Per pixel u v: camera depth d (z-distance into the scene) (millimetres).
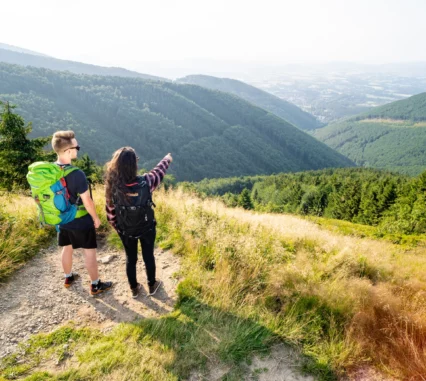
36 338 2719
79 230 3023
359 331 2924
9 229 4242
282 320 3045
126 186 2727
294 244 5699
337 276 4008
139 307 3236
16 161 11766
